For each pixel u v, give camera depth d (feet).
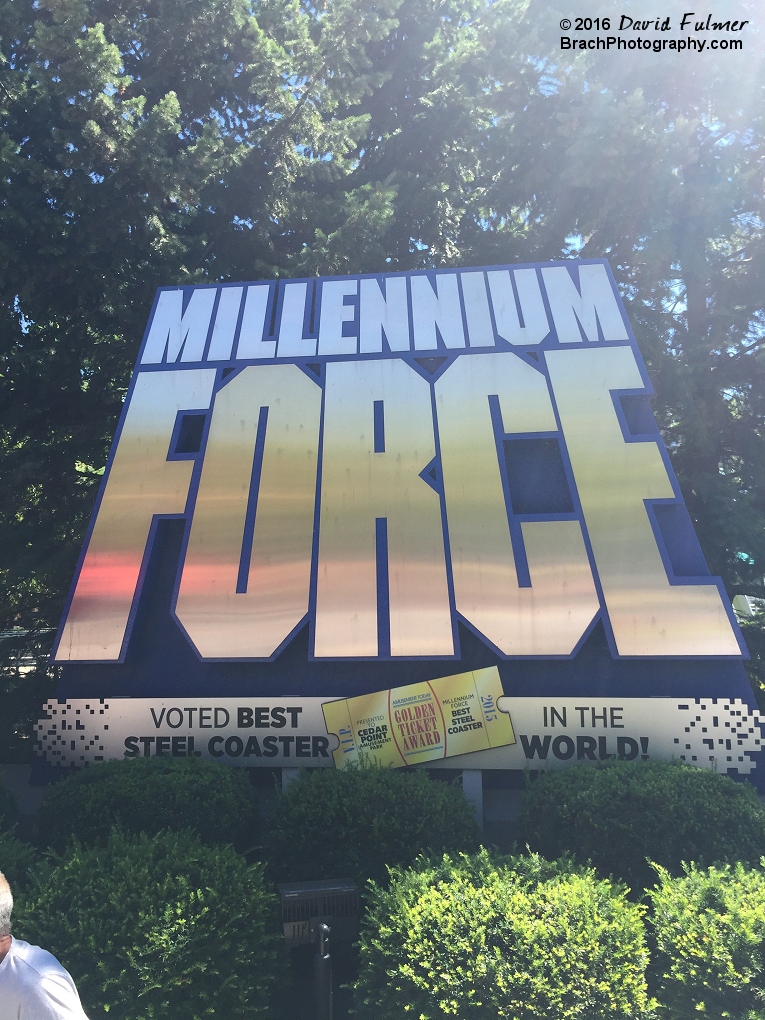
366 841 18.22
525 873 14.39
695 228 45.27
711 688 24.40
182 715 25.52
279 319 33.71
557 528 27.30
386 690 25.12
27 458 45.52
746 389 49.85
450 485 28.63
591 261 33.09
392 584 26.86
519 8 49.70
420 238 56.70
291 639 26.27
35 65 41.39
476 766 24.21
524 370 30.73
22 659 44.27
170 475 30.01
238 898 13.69
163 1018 11.84
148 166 42.78
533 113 49.88
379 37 49.21
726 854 17.12
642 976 12.00
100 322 47.80
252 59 51.11
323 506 28.73
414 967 12.14
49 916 12.64
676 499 27.35
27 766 28.09
